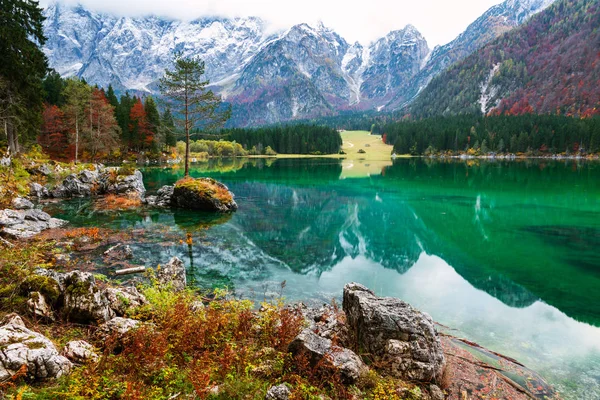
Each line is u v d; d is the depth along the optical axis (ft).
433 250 72.69
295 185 182.60
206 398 20.76
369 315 28.99
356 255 68.33
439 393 25.88
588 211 113.29
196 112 133.28
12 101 131.03
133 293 36.68
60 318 28.96
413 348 27.20
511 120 544.21
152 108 291.38
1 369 19.34
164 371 22.66
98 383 20.63
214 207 105.29
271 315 33.50
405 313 29.09
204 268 56.70
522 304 46.70
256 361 25.68
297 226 91.04
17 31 120.06
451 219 103.35
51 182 129.59
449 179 211.41
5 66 121.08
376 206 124.16
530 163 358.43
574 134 435.12
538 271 60.03
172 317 30.25
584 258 67.00
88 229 75.10
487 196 145.79
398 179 213.05
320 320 36.68
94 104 217.36
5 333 21.49
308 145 556.51
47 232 71.46
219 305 39.06
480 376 29.35
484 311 44.45
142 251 62.90
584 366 32.32
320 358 25.16
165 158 307.58
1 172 109.91
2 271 35.60
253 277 53.67
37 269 38.37
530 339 37.47
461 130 537.24
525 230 89.71
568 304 46.73
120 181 131.23
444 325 40.47
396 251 71.82
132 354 23.35
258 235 79.87
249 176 224.74
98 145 218.18
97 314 29.17
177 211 103.50
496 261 65.57
